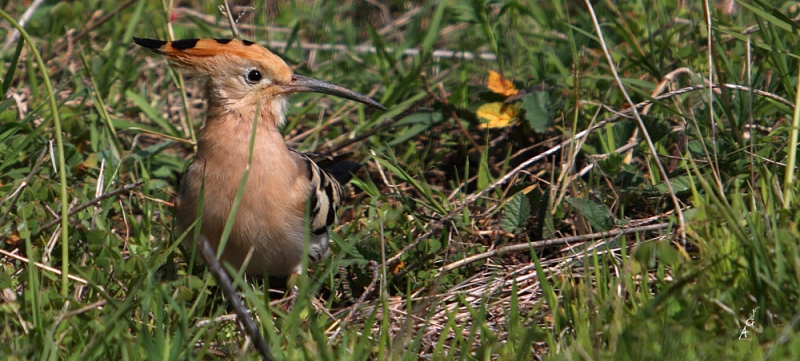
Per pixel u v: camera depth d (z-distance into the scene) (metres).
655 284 7.73
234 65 8.61
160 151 11.68
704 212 7.73
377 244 9.26
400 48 13.62
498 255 8.88
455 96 11.98
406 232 9.66
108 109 12.62
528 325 7.36
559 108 11.40
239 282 6.94
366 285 8.95
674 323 6.46
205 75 8.71
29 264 7.14
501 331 7.49
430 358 7.09
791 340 6.07
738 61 11.79
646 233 9.16
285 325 6.75
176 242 7.80
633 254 7.27
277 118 8.93
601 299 7.09
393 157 10.84
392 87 12.50
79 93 11.60
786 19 9.29
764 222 7.38
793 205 7.73
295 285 8.56
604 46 8.71
